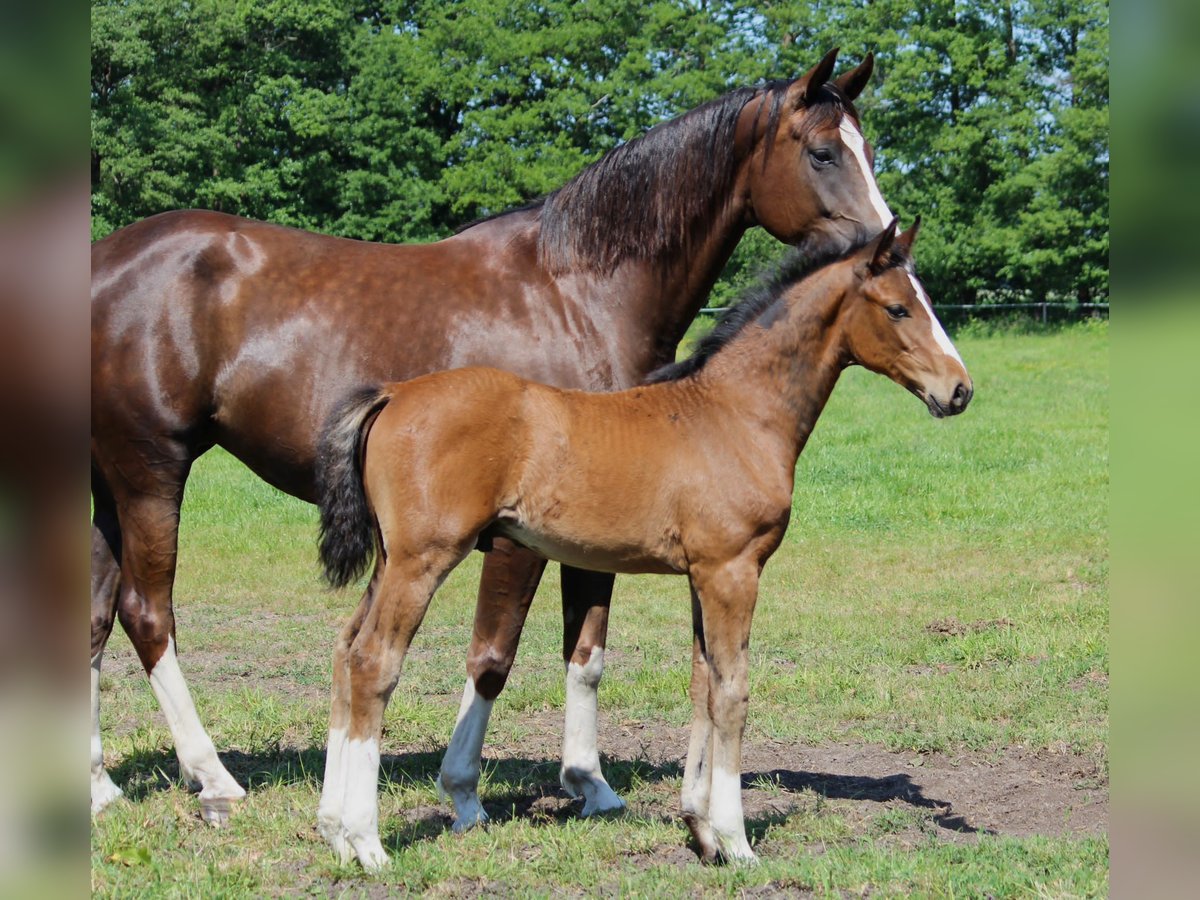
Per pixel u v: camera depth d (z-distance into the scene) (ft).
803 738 17.98
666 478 12.83
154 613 14.67
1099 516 34.60
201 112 96.17
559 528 12.91
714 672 12.89
